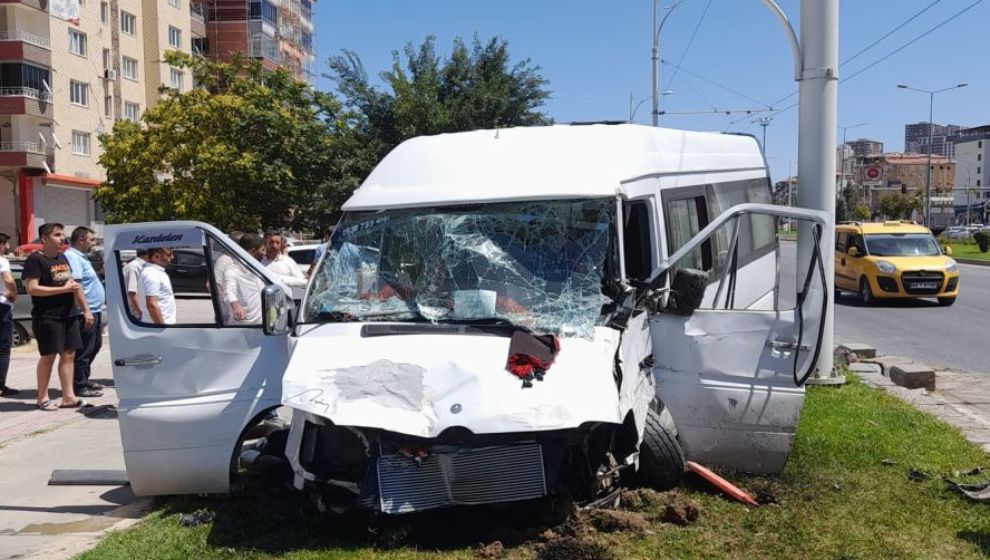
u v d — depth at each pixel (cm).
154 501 612
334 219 2984
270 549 502
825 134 942
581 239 548
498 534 494
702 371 588
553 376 470
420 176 600
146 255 809
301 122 2966
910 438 720
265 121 2897
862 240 2106
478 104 2945
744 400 582
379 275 559
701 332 587
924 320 1738
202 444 573
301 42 6831
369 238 575
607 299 528
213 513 571
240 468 611
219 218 2897
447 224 565
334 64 2991
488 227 559
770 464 595
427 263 555
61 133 4159
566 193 560
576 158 587
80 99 4331
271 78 3055
